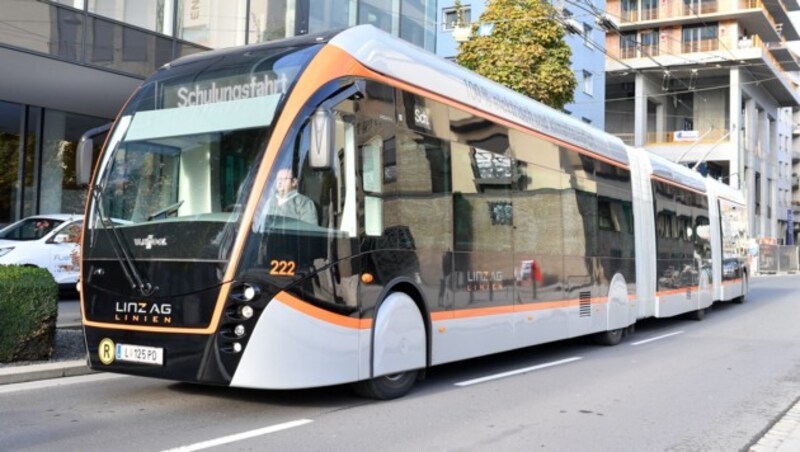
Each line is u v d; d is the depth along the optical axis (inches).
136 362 242.1
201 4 709.9
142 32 645.3
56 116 779.4
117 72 625.3
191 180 250.1
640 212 555.5
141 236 247.4
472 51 740.0
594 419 271.3
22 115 748.6
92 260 254.2
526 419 267.6
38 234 593.6
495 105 366.0
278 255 236.7
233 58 271.4
